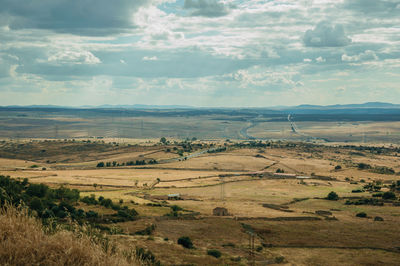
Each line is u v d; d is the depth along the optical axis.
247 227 80.94
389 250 66.00
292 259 57.66
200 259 44.66
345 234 79.25
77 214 65.44
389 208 123.12
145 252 34.84
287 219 94.81
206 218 87.94
